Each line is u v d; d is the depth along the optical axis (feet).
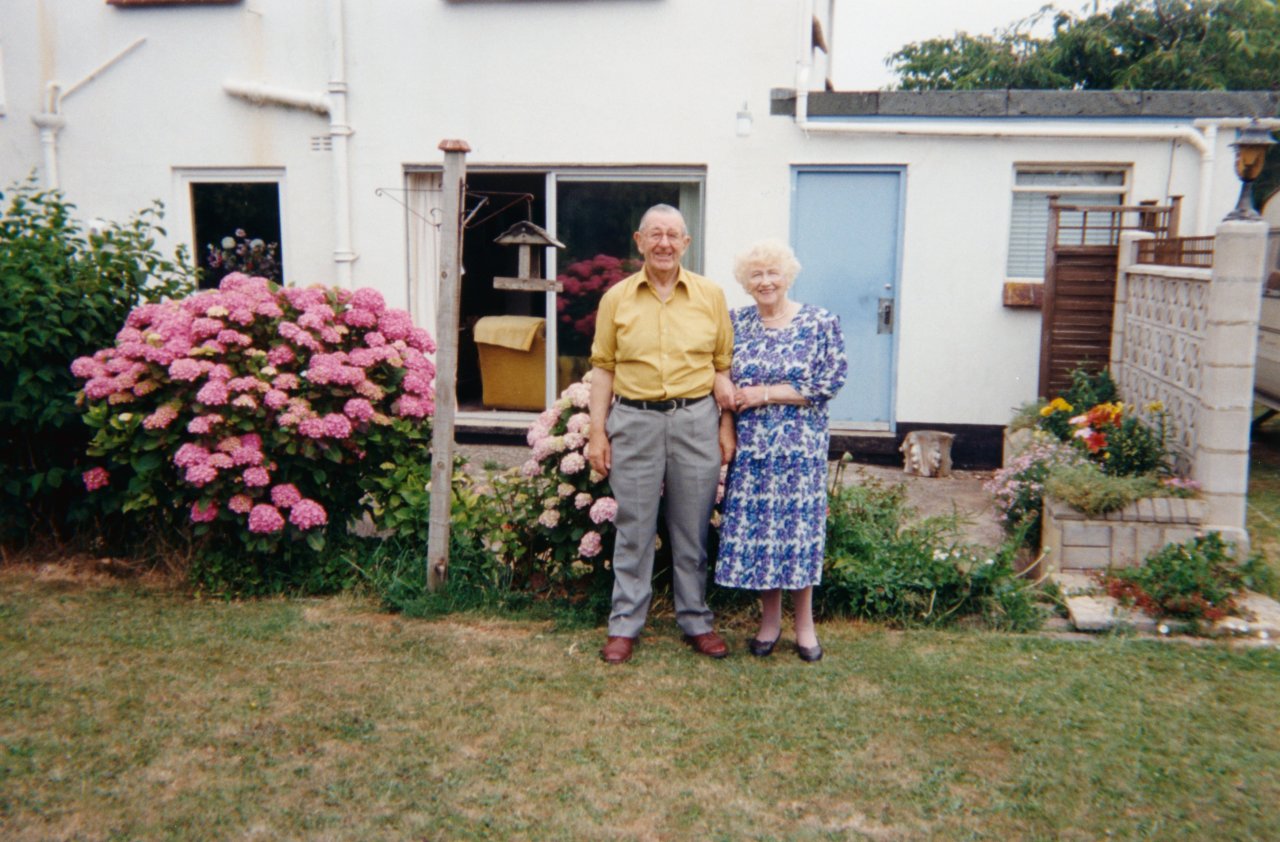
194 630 14.32
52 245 16.97
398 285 27.40
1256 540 19.27
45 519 17.67
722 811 9.96
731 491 13.46
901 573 15.08
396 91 26.55
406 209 27.17
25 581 16.30
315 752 10.95
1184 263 18.83
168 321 15.29
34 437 17.07
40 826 9.52
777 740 11.34
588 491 14.70
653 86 25.75
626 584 13.66
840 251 26.05
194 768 10.59
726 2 25.18
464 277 28.50
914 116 25.20
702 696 12.44
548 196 26.78
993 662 13.47
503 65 26.16
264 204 27.76
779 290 13.28
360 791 10.21
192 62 27.14
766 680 12.91
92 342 16.98
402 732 11.43
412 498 15.81
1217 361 15.79
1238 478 15.88
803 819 9.85
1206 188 24.73
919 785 10.43
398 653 13.61
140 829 9.52
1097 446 18.42
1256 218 17.08
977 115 25.05
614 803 10.07
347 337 16.39
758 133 25.57
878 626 14.89
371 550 16.43
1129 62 52.08
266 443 15.24
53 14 27.40
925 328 25.90
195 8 26.91
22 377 16.02
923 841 9.52
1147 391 20.06
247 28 26.81
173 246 27.99
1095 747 11.19
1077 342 23.66
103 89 27.50
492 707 12.08
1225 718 11.87
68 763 10.62
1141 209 22.98
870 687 12.70
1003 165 25.17
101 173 27.84
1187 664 13.38
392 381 16.30
